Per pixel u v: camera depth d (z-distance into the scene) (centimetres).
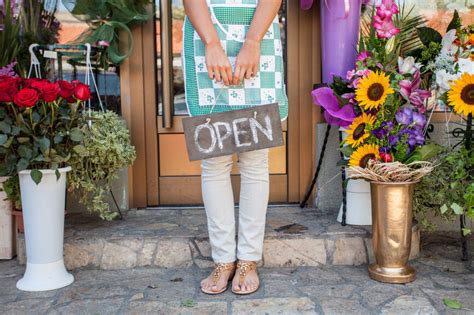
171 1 291
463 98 206
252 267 207
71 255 233
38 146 202
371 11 270
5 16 255
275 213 279
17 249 244
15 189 235
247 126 186
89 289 210
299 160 296
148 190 297
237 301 196
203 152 186
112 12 274
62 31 279
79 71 280
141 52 286
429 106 274
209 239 227
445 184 229
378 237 215
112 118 255
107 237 235
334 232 237
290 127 296
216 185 199
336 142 279
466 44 230
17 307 194
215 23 189
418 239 244
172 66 294
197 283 215
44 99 199
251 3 190
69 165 226
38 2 273
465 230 218
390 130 213
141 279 221
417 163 208
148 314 186
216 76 183
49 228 211
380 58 228
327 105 239
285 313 186
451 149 238
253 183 199
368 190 247
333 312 186
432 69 236
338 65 258
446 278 218
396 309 188
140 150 292
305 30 288
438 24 286
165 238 235
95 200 247
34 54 252
